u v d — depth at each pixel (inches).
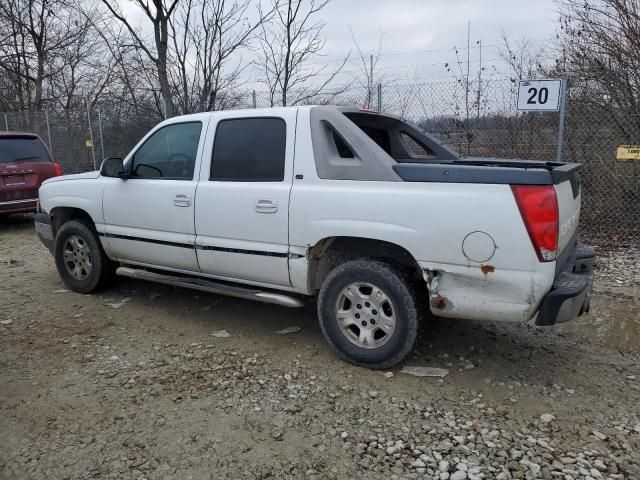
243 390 138.9
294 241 154.0
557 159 284.8
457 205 129.5
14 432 120.6
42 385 142.3
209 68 455.2
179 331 179.8
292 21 438.9
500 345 166.1
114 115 510.9
